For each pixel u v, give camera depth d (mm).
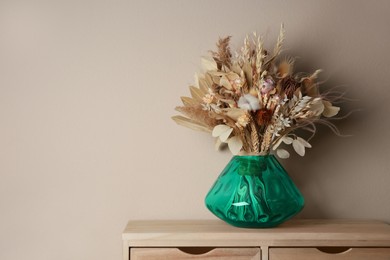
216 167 2088
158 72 2090
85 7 2086
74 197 2070
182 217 2082
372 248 1778
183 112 1818
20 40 2070
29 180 2064
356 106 2119
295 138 1929
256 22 2104
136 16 2092
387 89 2125
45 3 2080
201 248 1893
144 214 2080
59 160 2070
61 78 2076
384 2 2125
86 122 2078
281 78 1824
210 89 1808
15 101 2066
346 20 2119
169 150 2086
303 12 2113
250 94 1777
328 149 2111
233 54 2090
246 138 1822
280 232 1771
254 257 1763
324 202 2107
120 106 2082
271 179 1811
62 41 2080
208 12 2098
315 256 1768
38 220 2064
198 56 2092
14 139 2064
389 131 2121
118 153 2080
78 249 2070
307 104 1775
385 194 2115
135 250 1766
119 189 2080
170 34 2092
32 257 2062
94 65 2082
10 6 2072
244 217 1792
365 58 2121
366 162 2115
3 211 2059
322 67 2115
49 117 2070
